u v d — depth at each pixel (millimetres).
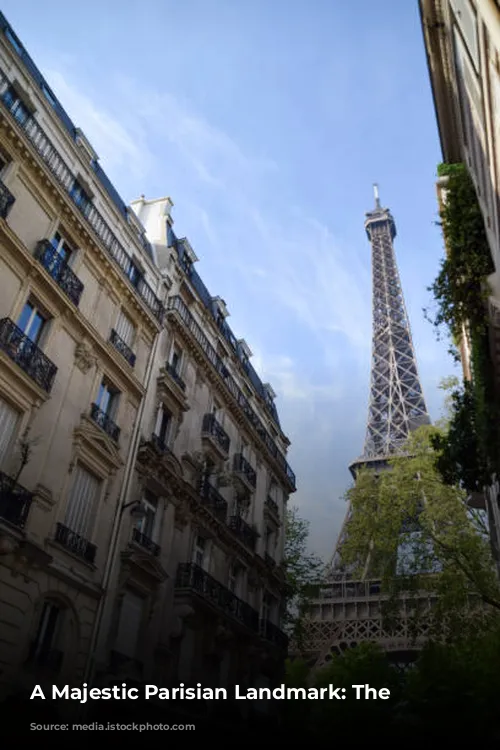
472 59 12719
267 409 42625
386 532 29969
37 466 19094
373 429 114750
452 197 17859
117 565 21922
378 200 176000
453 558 28281
